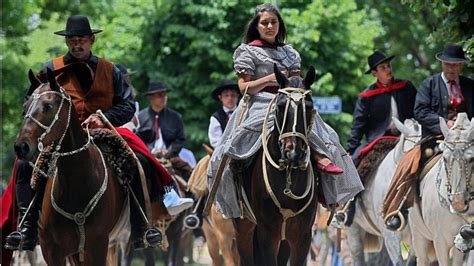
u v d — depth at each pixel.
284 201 12.98
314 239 24.84
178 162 21.39
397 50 42.22
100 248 13.25
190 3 31.08
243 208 13.79
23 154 12.12
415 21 40.97
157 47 31.81
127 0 32.28
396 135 17.91
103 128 13.88
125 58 31.88
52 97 12.42
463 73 17.30
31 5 37.12
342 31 31.22
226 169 13.76
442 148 13.93
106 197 13.28
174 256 21.12
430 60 41.66
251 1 31.02
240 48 13.92
